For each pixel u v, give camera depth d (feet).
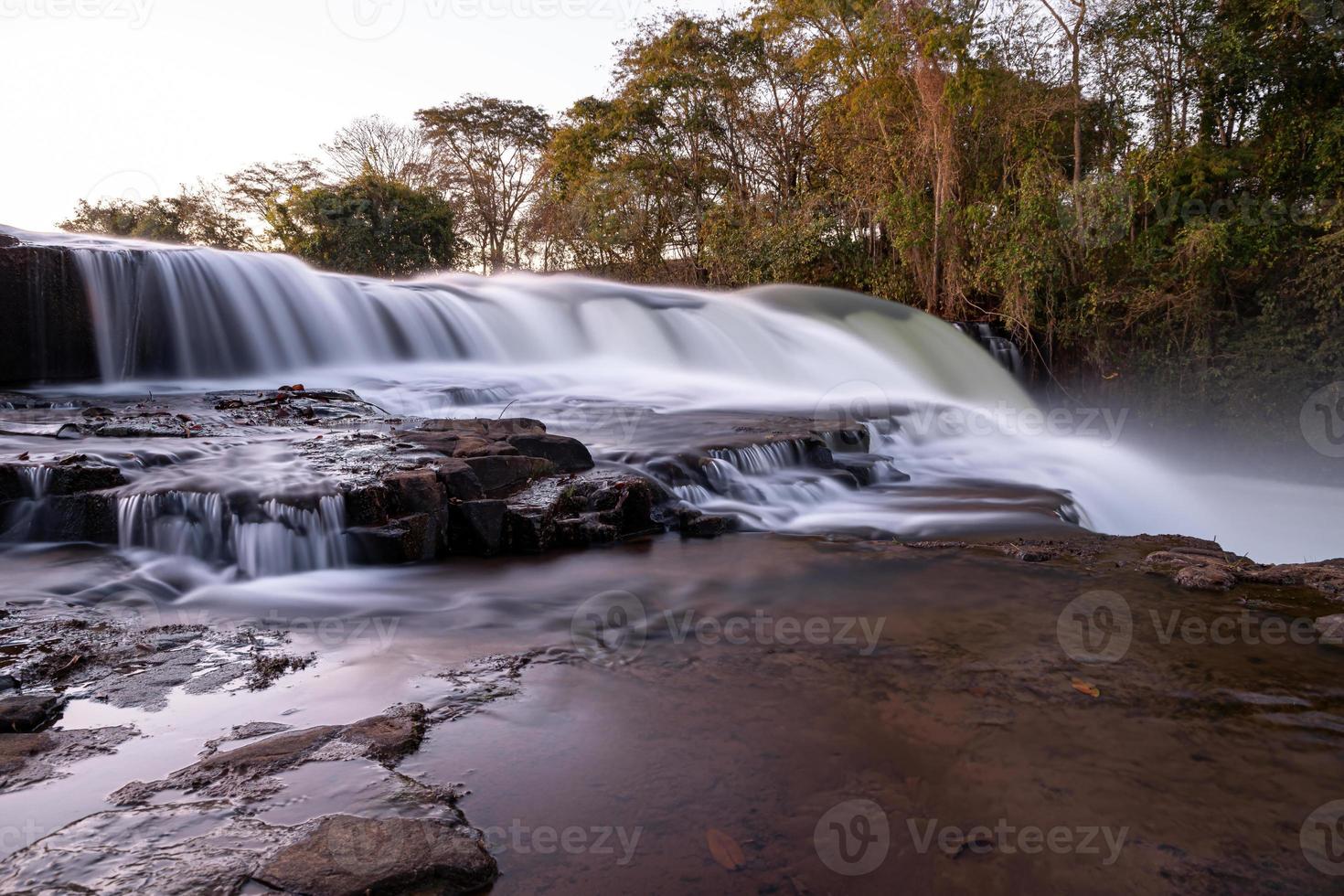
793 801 8.30
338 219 92.43
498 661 12.06
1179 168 49.19
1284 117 48.98
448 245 99.50
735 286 77.71
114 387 35.70
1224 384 46.21
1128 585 15.96
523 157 137.69
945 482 28.78
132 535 16.88
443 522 18.53
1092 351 50.98
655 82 90.43
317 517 16.98
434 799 7.99
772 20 77.77
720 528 20.74
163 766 8.55
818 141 76.02
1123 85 54.75
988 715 10.32
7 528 17.22
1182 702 10.69
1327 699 10.77
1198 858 7.42
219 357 39.99
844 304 57.36
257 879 6.50
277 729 9.54
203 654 12.01
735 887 6.92
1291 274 45.75
